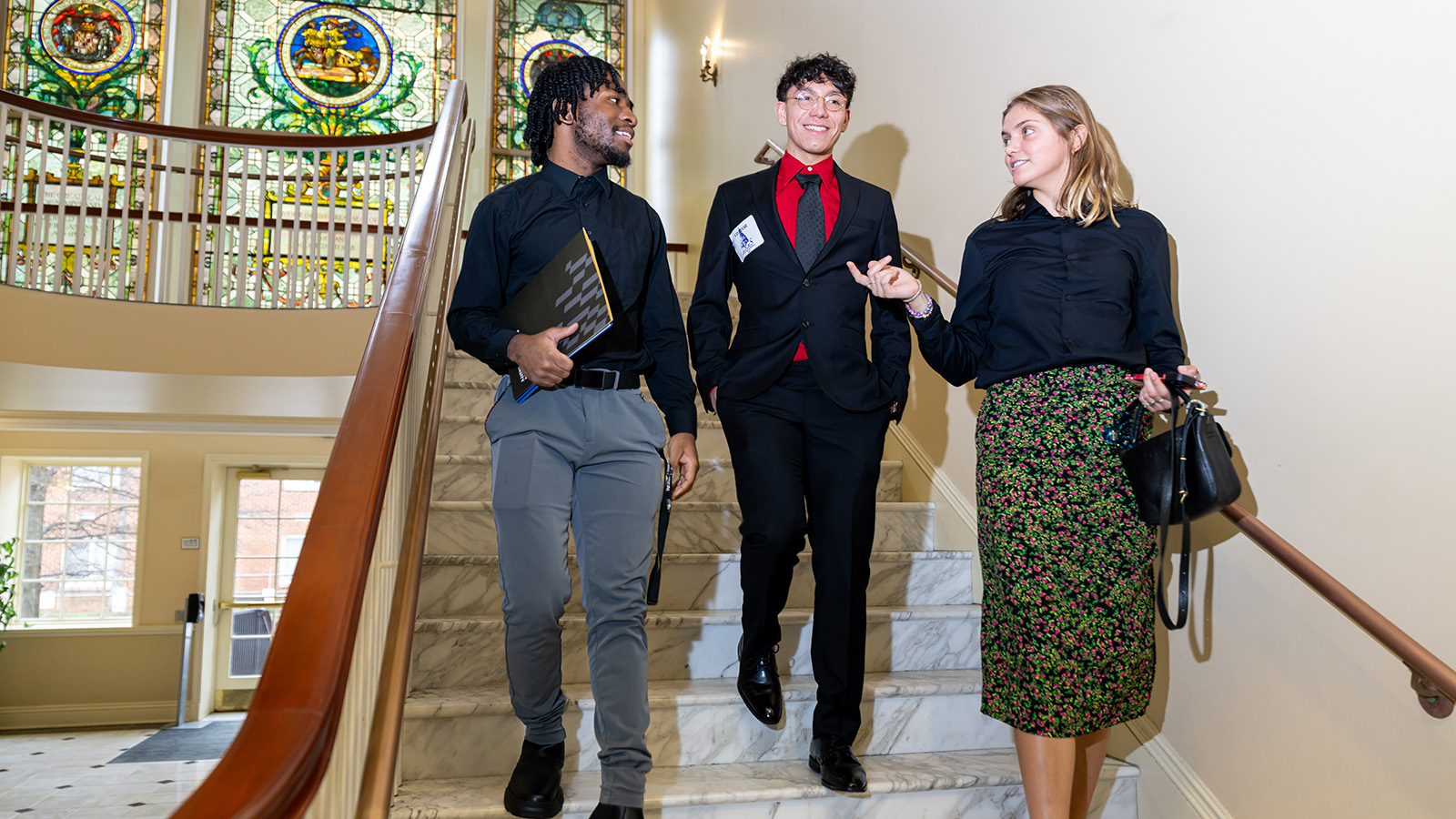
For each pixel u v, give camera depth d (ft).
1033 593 5.68
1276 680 6.02
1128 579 5.72
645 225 6.28
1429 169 4.98
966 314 6.41
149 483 26.20
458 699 6.65
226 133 14.66
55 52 26.07
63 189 13.83
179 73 26.53
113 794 18.75
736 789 6.31
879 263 6.07
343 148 14.89
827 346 6.77
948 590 9.27
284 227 25.31
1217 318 6.49
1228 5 6.39
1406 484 5.10
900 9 11.33
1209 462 5.29
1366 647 5.38
